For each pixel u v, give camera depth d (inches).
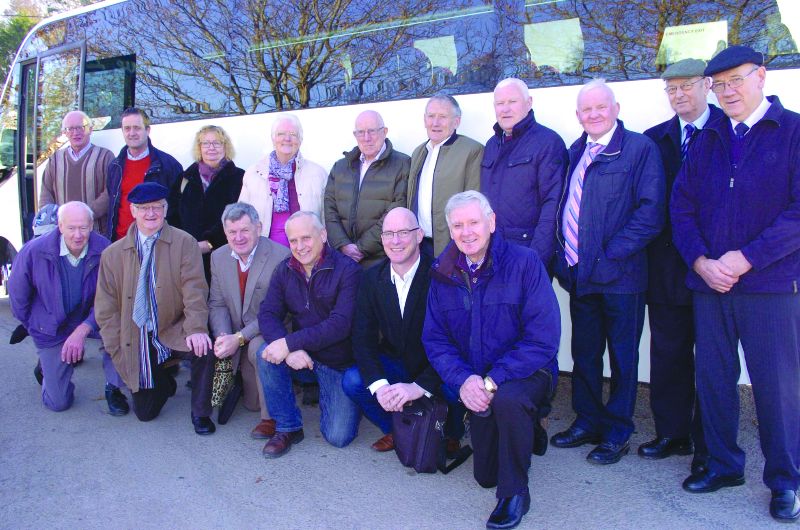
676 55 143.9
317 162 190.7
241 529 119.0
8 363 218.5
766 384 116.0
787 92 135.6
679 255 132.1
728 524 116.1
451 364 125.0
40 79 269.9
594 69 150.9
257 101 203.5
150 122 231.1
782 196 111.4
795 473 116.7
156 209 159.2
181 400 185.5
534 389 118.4
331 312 148.0
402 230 133.6
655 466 138.3
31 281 170.7
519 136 144.5
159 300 161.6
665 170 135.9
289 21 192.9
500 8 159.5
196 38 215.0
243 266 165.0
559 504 124.3
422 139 172.2
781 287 112.7
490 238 124.7
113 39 241.4
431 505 125.7
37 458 148.4
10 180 280.4
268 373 147.7
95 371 212.1
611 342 136.7
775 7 135.9
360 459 146.2
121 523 121.6
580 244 133.8
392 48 175.6
